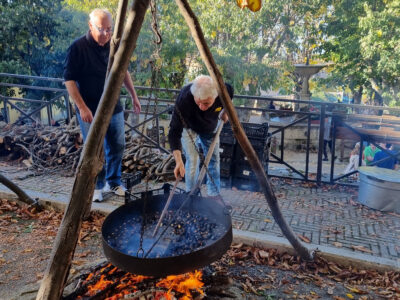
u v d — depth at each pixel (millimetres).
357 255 3115
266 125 4902
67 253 1961
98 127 1870
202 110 3301
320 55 15578
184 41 12820
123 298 2330
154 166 5309
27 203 4090
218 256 2100
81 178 1912
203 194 4723
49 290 1957
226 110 2371
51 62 14398
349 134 5270
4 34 13555
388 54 11906
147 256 2188
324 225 3883
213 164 4086
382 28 11742
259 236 3430
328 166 10828
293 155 12844
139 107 4379
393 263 2990
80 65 3701
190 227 2557
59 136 5988
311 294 2709
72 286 2549
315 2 13422
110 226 2480
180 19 12703
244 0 2008
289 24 14797
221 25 13273
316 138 13023
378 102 16406
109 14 3531
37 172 5410
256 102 15586
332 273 3023
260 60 14109
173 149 3283
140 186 4922
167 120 13180
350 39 13289
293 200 4676
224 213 2512
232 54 12922
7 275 2904
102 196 4391
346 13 13203
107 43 3744
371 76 13789
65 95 6707
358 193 4652
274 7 13023
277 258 3223
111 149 4227
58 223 3863
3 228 3715
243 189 5023
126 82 4184
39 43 13938
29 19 13523
